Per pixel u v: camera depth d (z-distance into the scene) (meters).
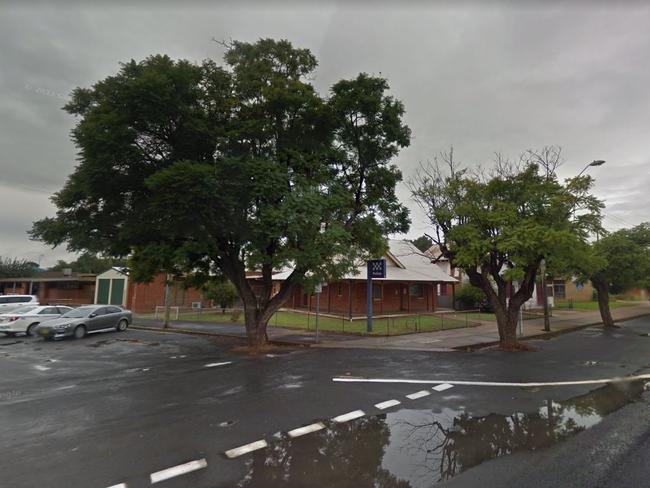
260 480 4.36
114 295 35.25
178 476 4.44
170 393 8.05
